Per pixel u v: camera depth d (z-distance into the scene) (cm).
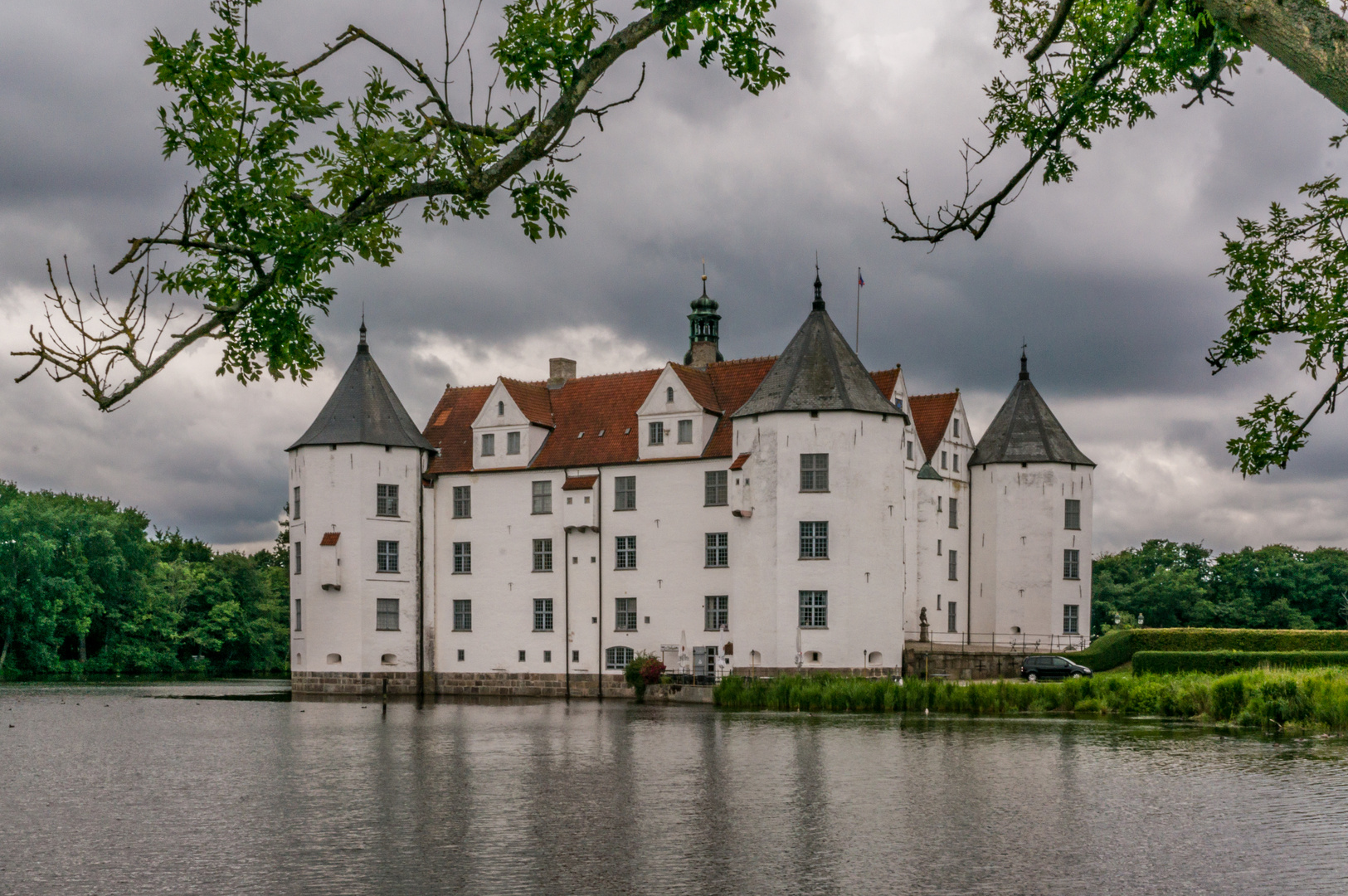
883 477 5975
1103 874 1714
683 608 6262
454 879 1698
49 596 9912
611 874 1723
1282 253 1020
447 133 906
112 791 2575
